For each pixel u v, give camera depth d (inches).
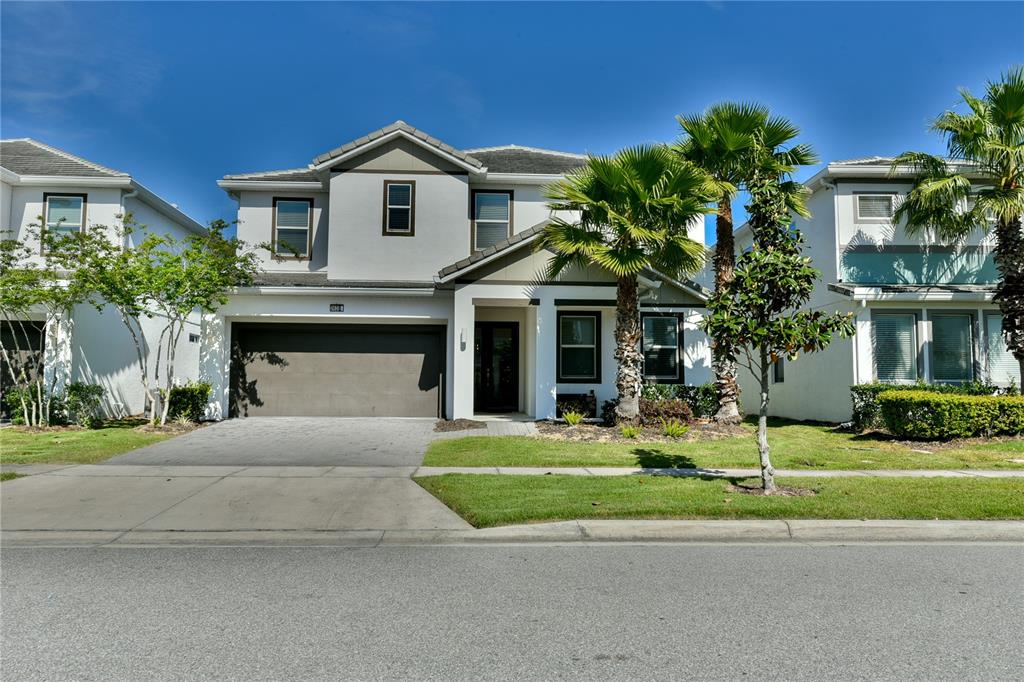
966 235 657.6
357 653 162.6
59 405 614.2
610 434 539.8
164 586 214.8
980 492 339.9
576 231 547.5
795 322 323.9
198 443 511.2
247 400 673.0
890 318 654.5
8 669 152.8
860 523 289.3
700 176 539.2
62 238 577.6
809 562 243.4
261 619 185.3
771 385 828.0
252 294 650.2
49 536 275.7
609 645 168.1
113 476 390.9
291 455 463.5
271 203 729.6
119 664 155.7
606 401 649.0
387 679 148.5
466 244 698.2
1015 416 520.4
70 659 158.4
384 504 326.0
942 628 180.1
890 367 650.8
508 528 283.6
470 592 209.0
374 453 471.2
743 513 298.2
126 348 721.6
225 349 656.4
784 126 565.6
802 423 704.4
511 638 172.2
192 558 247.9
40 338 678.5
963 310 655.8
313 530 283.1
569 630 177.8
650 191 538.3
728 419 601.3
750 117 557.0
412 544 268.5
